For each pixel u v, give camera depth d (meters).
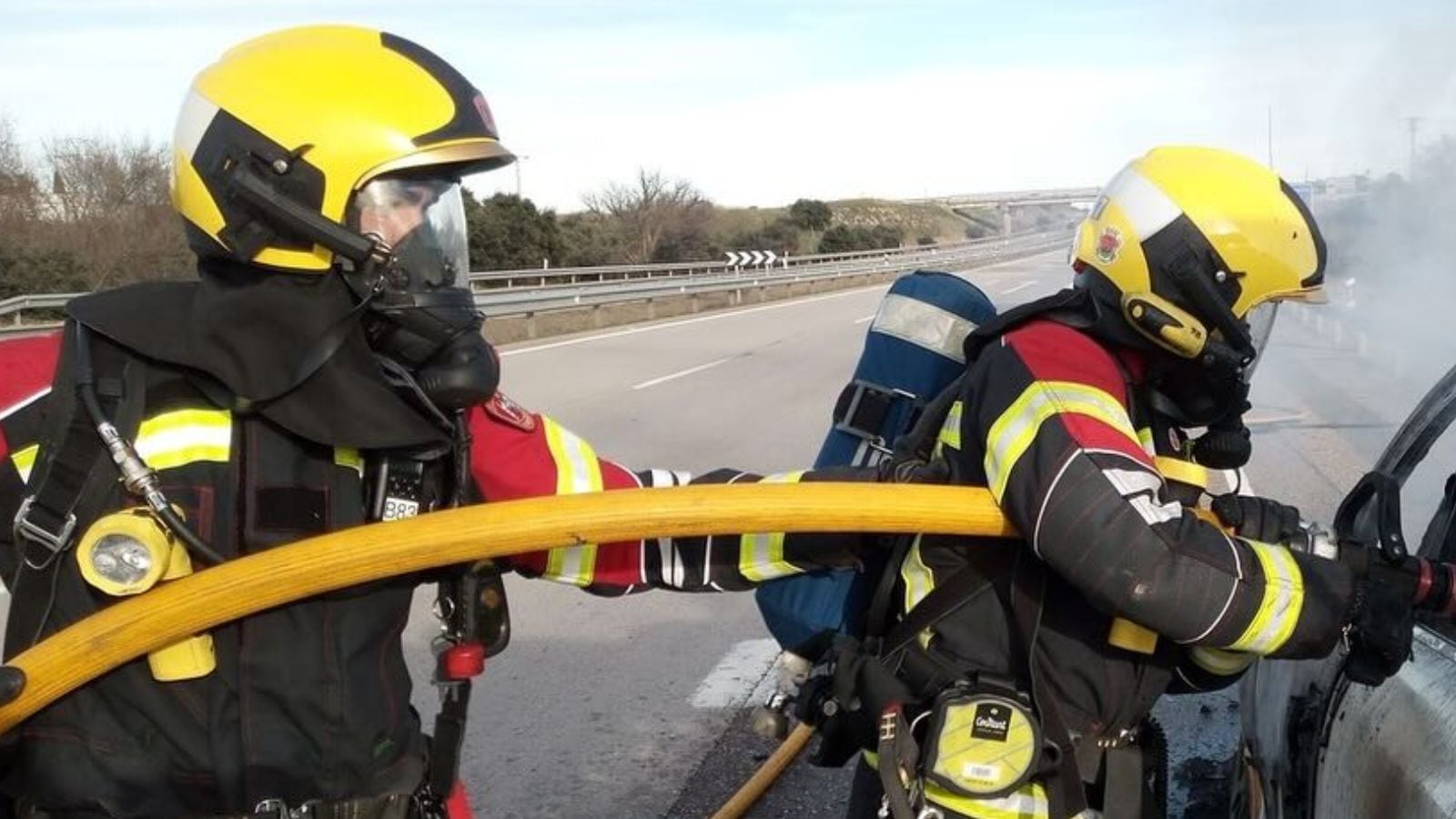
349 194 1.61
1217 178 1.84
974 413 1.90
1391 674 1.83
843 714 2.15
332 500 1.65
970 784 1.85
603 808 3.57
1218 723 4.01
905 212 69.62
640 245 39.09
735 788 3.68
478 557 1.64
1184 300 1.84
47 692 1.51
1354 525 2.09
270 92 1.60
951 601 1.96
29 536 1.54
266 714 1.60
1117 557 1.68
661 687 4.49
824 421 10.34
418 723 1.79
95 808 1.58
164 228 22.86
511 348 17.42
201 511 1.59
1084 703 1.90
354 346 1.61
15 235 22.17
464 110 1.68
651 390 12.48
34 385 1.64
